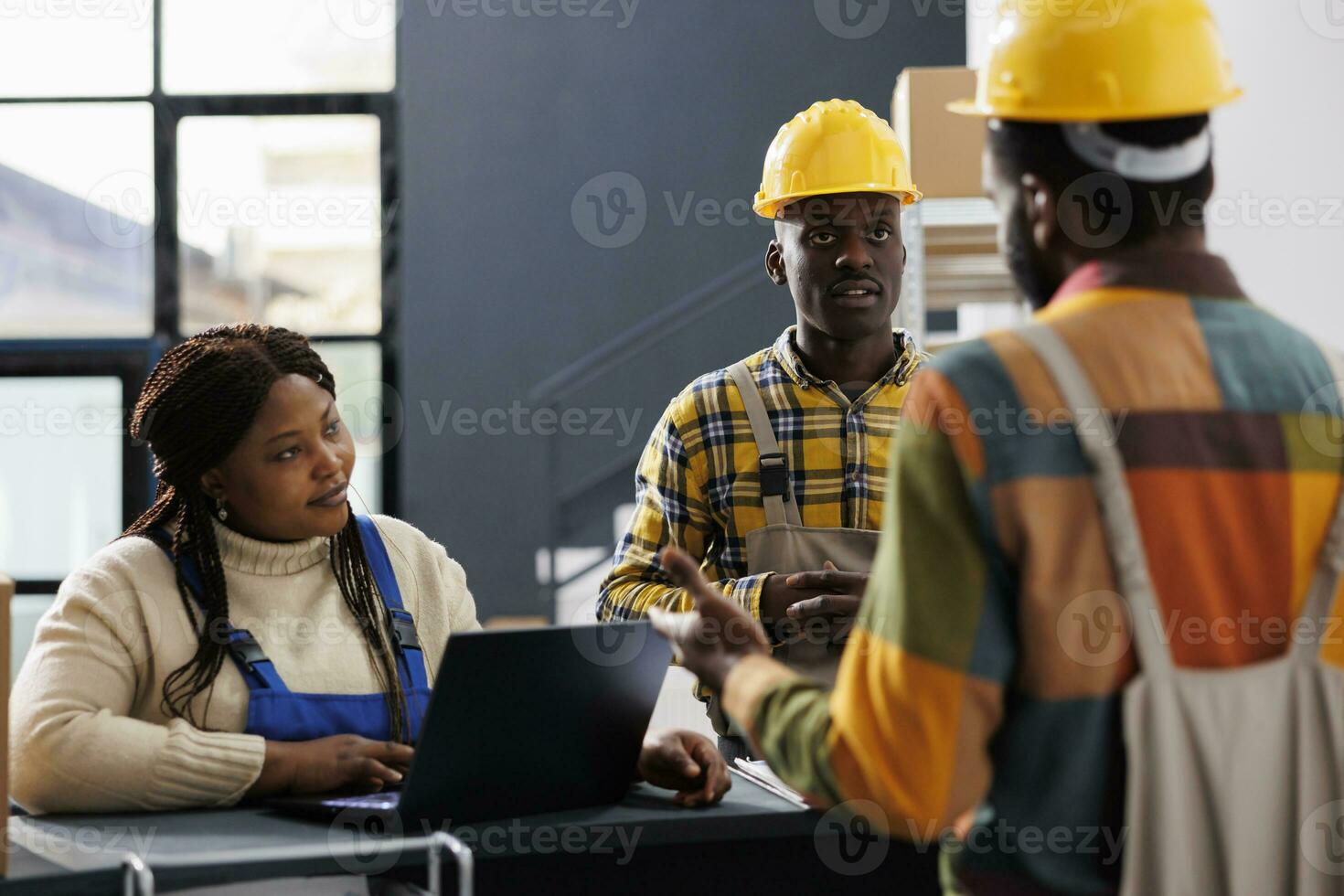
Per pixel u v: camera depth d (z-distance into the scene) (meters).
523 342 5.43
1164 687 0.76
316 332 5.38
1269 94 2.08
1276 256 2.05
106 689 1.29
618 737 1.18
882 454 1.76
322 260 5.36
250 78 5.29
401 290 5.42
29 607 4.86
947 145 2.52
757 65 5.40
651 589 1.73
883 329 1.80
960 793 0.77
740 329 5.39
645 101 5.43
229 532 1.38
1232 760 0.77
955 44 5.34
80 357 5.00
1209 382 0.79
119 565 1.35
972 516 0.78
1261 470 0.79
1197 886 0.77
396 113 5.42
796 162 1.75
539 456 5.40
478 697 1.04
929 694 0.76
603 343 5.43
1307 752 0.78
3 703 0.97
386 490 5.41
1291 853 0.78
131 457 4.96
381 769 1.24
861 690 0.79
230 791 1.22
